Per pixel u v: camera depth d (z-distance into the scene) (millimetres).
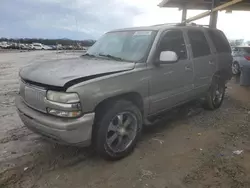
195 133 4113
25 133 4109
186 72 4172
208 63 4816
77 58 4070
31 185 2646
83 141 2750
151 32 3840
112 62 3488
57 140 2771
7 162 3129
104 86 2832
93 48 4477
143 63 3395
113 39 4250
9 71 13789
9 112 5340
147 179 2742
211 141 3770
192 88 4434
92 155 3320
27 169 2965
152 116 3848
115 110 3006
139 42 3764
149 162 3121
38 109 2902
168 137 3941
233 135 4012
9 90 7930
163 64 3652
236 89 8266
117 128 3141
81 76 2746
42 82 2766
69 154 3346
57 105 2635
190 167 2988
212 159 3182
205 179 2734
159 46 3650
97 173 2881
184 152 3395
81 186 2631
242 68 8898
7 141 3779
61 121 2639
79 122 2643
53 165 3064
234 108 5707
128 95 3297
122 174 2852
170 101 3941
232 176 2785
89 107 2703
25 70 3361
